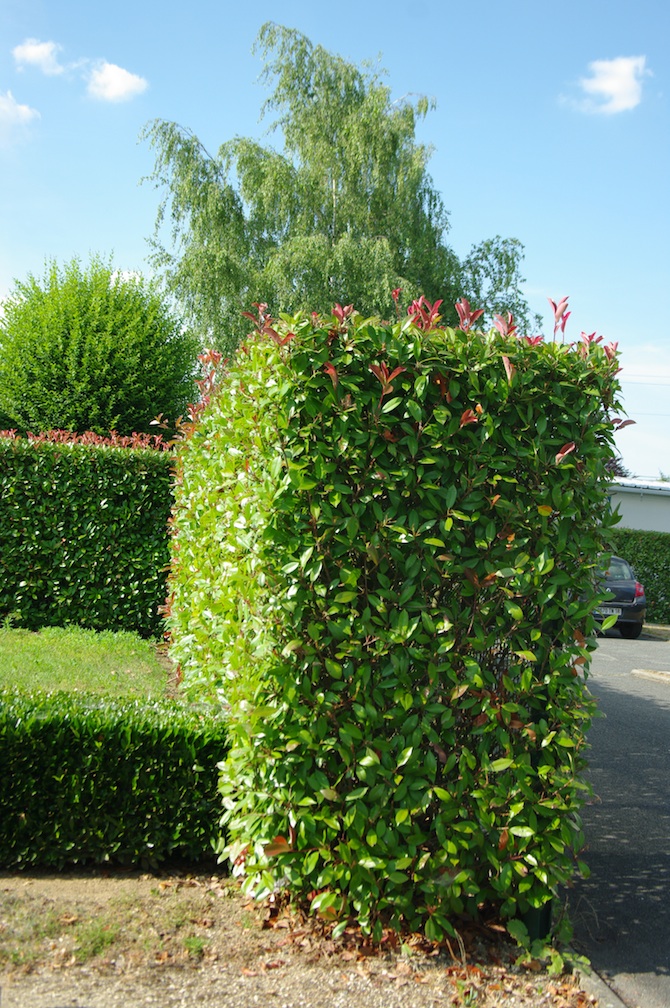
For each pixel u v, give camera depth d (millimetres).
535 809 3906
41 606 10852
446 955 3781
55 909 3924
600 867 5207
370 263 26203
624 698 10820
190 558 7121
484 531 3998
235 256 27422
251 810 4020
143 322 21000
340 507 3910
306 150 28562
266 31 29234
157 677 7762
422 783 3799
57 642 9203
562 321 4160
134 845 4457
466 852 3906
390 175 28875
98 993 3297
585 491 4117
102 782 4438
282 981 3494
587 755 7781
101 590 10953
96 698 4969
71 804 4414
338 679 3846
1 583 10703
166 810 4508
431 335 4027
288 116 29500
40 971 3408
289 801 3865
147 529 11125
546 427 4066
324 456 3883
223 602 4441
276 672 3836
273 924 3934
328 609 3875
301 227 28141
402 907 3820
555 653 4031
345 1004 3367
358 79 29719
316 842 3857
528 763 3896
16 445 10797
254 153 28500
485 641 3924
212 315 26719
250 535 4070
